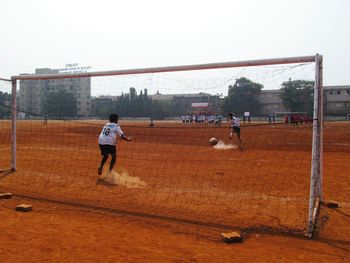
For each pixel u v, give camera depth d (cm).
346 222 664
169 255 501
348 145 2075
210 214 703
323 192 894
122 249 520
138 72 877
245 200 805
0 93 2741
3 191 882
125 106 5538
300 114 5147
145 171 1159
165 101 5806
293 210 728
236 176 1084
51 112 3866
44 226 620
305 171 1182
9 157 1445
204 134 2969
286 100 5544
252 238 579
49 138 2475
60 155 1528
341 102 7581
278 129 3781
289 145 2059
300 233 602
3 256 488
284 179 1042
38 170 1151
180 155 1571
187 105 5528
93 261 476
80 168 1201
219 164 1318
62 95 3775
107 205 766
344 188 938
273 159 1466
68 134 2875
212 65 774
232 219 673
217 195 849
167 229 616
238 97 4553
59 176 1061
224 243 555
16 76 1091
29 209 719
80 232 592
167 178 1048
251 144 2114
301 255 511
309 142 2247
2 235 569
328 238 583
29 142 2156
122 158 1456
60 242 543
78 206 756
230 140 2378
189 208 744
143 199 813
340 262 489
